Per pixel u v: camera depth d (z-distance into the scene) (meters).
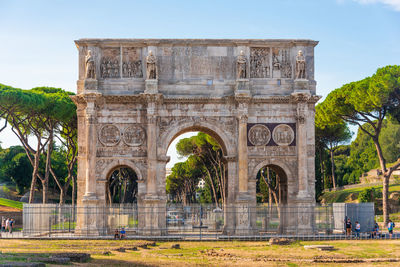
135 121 58.97
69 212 58.84
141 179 58.28
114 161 58.44
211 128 58.91
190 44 59.78
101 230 56.66
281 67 60.22
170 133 58.66
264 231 61.53
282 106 59.53
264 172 102.69
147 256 41.00
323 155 111.56
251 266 36.16
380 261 38.94
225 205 61.12
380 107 70.19
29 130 80.19
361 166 143.00
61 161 125.88
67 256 35.75
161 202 57.81
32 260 33.59
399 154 130.12
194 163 112.19
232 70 59.88
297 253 43.22
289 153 59.19
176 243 51.81
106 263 35.53
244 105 58.19
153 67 58.22
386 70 68.88
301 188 58.06
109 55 59.84
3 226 71.00
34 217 58.34
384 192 72.75
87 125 57.53
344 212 58.88
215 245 49.97
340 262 38.62
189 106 59.00
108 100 58.69
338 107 73.69
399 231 67.25
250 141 59.00
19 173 119.25
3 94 65.12
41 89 80.56
